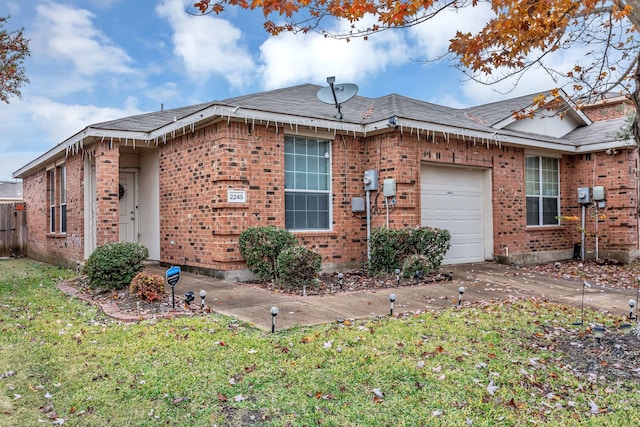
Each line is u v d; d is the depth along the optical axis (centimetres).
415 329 534
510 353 465
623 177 1270
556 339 520
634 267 1174
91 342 483
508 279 944
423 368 414
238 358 433
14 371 409
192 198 956
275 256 834
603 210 1312
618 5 478
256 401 349
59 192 1301
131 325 546
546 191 1315
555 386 388
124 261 746
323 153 995
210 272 900
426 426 315
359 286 821
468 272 1004
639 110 489
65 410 338
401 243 909
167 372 402
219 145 865
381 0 473
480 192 1170
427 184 1059
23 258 1602
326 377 391
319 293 748
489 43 559
